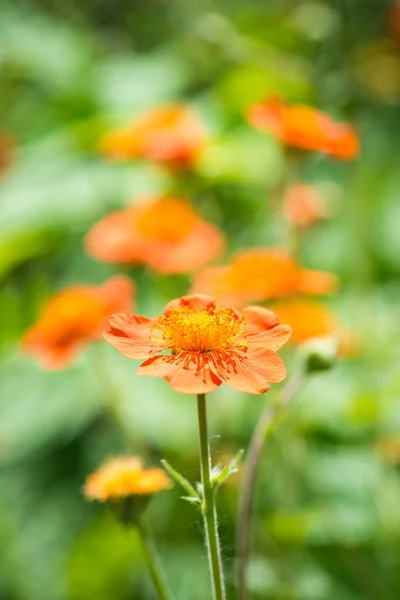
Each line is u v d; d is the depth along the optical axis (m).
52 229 0.57
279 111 0.42
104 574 0.45
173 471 0.30
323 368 0.35
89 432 0.54
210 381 0.29
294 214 0.47
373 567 0.43
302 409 0.44
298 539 0.41
